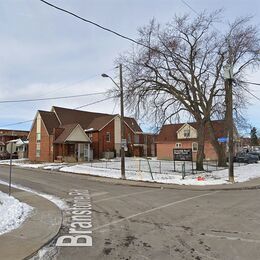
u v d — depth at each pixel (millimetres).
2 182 22781
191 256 6973
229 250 7332
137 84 29547
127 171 29547
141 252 7316
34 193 17141
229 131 22875
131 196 16219
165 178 24516
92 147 52281
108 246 7816
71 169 32938
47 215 11445
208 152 47844
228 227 9484
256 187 20156
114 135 54438
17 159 57719
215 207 12844
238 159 43531
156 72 29547
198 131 30484
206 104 31047
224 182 22250
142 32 29594
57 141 46188
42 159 49188
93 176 27141
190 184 21516
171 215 11359
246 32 31828
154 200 14867
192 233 8867
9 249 7594
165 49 29391
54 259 6969
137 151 58938
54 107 53000
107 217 11195
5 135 71688
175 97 29984
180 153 28375
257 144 104688
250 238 8289
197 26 35406
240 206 12992
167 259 6816
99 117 56562
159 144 53969
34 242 8117
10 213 11375
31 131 52812
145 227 9656
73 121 53281
